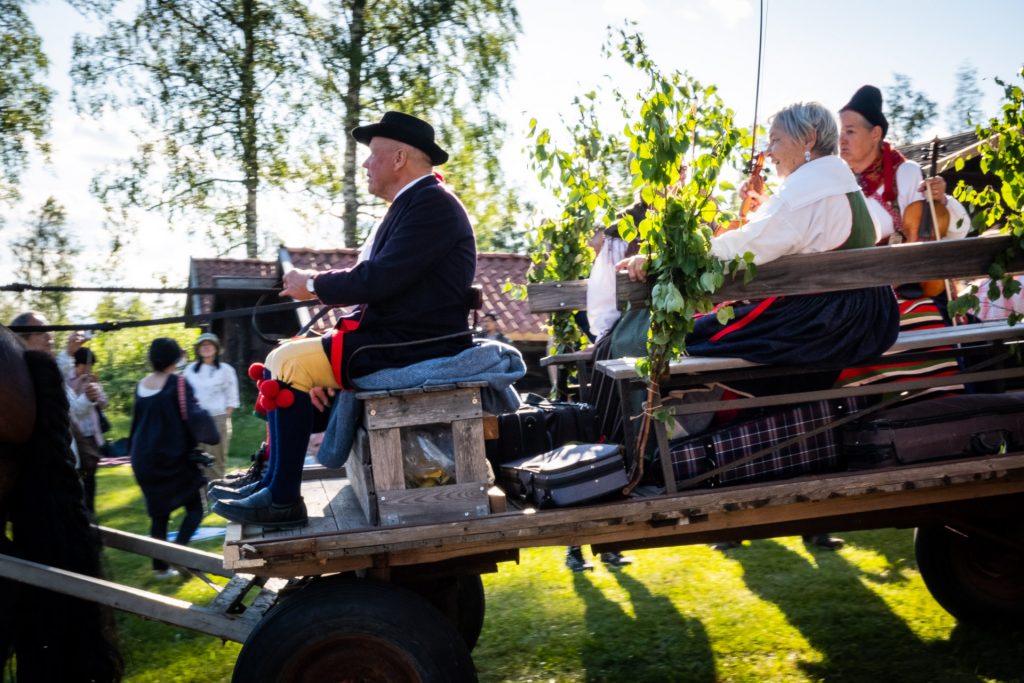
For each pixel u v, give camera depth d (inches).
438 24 699.4
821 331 134.7
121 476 380.2
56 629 135.8
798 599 197.5
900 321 153.7
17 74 783.1
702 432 141.5
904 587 201.5
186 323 153.3
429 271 130.4
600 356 166.9
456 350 131.7
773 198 134.0
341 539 116.8
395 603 118.8
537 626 191.5
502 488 141.3
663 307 121.3
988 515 152.5
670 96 120.9
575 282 171.8
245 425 516.7
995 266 133.9
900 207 171.9
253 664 115.6
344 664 117.4
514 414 146.3
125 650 156.6
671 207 121.5
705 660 168.6
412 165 135.5
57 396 144.1
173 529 286.5
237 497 127.6
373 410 120.9
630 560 234.7
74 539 141.6
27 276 1003.9
